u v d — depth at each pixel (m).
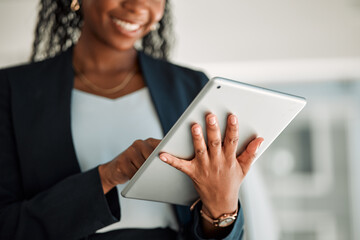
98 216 1.06
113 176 1.04
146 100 1.31
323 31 4.11
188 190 1.05
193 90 1.35
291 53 4.12
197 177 0.95
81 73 1.34
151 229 1.21
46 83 1.28
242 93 0.85
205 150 0.90
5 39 4.04
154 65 1.37
